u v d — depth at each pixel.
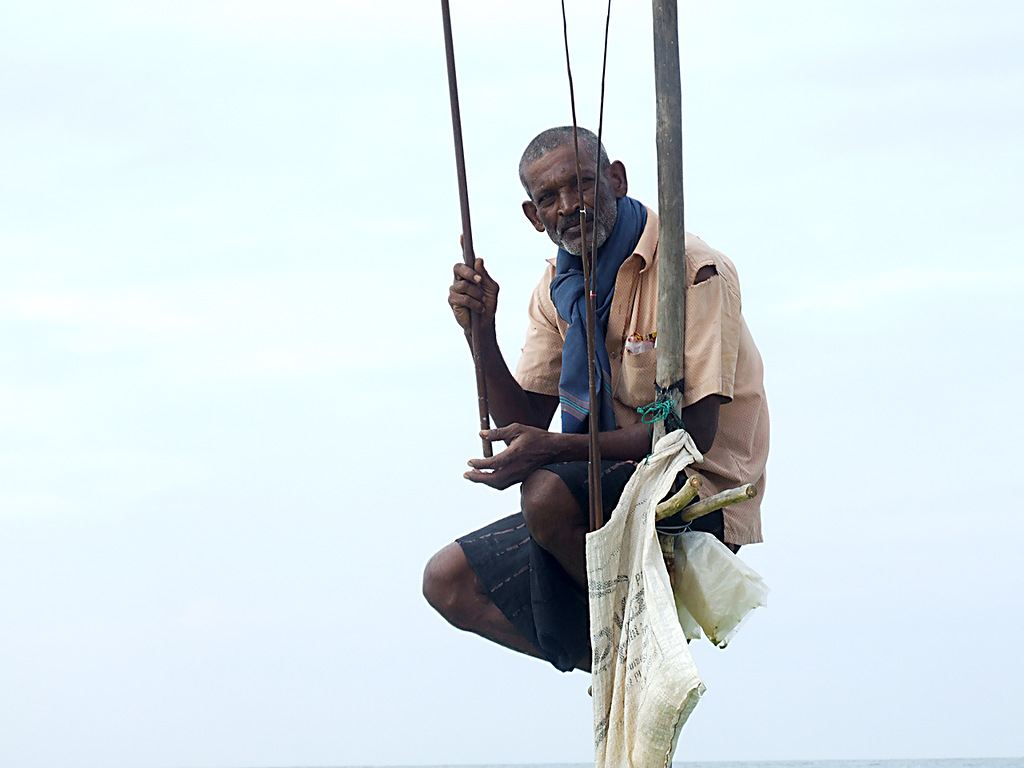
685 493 3.90
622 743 3.87
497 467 4.24
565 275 4.67
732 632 4.10
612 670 3.98
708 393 4.18
